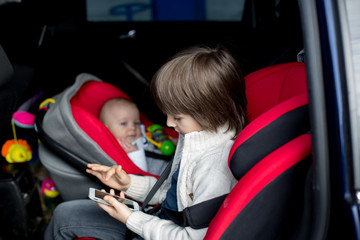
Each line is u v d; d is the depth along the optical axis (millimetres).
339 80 499
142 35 2197
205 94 791
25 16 1499
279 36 1472
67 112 1094
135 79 2127
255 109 1001
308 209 580
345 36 496
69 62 1958
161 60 2156
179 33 2199
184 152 864
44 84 1679
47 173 1535
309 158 597
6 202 1281
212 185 775
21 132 1415
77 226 982
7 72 1071
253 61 1664
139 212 878
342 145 504
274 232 655
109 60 2125
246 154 661
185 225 797
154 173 1435
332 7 500
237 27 2146
